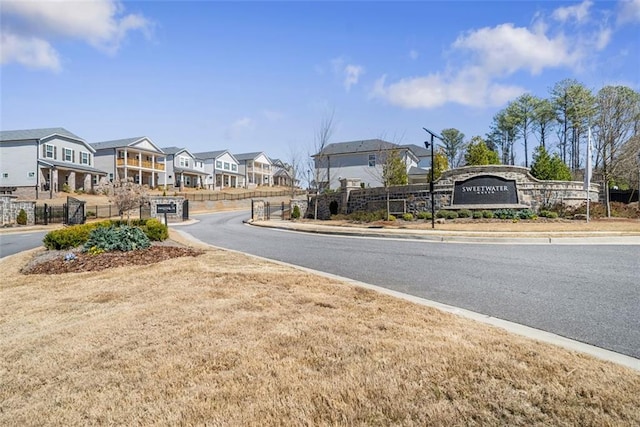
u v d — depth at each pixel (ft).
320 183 114.62
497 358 10.09
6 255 40.01
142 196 58.54
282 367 9.96
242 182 226.58
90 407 8.50
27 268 27.35
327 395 8.54
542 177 68.49
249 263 26.23
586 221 55.06
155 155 168.76
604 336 12.57
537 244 37.78
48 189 122.31
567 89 129.59
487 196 62.03
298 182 180.86
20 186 119.65
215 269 23.54
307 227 61.46
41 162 118.93
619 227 47.26
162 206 100.27
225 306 15.46
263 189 216.95
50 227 79.41
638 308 15.74
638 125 75.46
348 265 27.27
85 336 12.71
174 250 32.76
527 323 13.99
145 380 9.57
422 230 49.26
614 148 64.59
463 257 30.12
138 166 157.48
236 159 223.92
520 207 60.70
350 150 128.98
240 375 9.61
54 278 23.34
